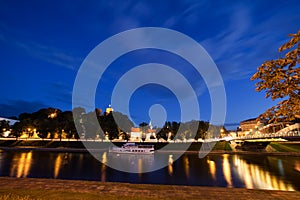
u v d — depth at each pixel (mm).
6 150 77250
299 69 7816
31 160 52188
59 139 92250
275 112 8930
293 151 72250
